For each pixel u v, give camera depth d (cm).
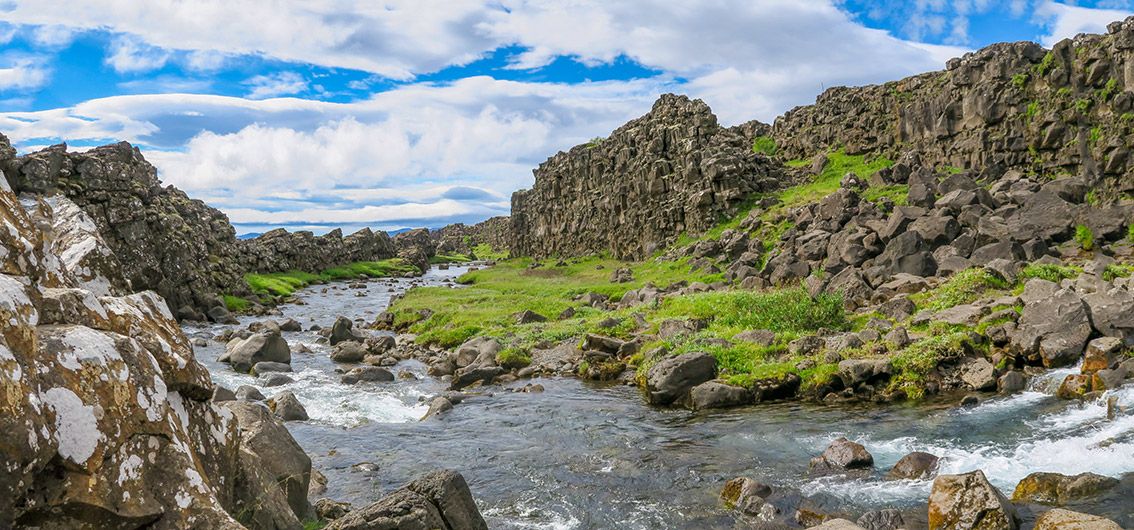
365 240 13738
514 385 2962
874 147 8519
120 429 698
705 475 1703
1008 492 1456
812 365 2600
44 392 634
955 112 7188
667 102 9412
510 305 5191
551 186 11888
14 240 804
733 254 5959
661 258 7156
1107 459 1573
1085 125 5634
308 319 5884
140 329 835
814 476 1653
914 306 3297
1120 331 2373
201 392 879
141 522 681
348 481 1698
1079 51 5894
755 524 1398
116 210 5084
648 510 1495
